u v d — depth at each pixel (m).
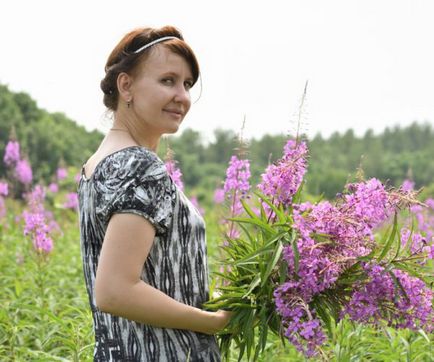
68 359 4.32
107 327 2.56
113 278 2.29
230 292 2.78
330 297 2.79
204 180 59.38
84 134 31.59
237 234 4.79
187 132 62.06
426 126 116.44
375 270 2.68
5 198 11.59
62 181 15.12
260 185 3.10
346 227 2.71
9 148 11.49
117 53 2.62
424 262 2.84
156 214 2.35
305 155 3.08
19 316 5.78
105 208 2.35
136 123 2.64
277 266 2.77
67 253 9.31
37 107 33.38
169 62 2.58
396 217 2.69
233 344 4.52
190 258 2.56
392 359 4.24
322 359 2.59
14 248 8.88
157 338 2.50
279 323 2.74
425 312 2.76
